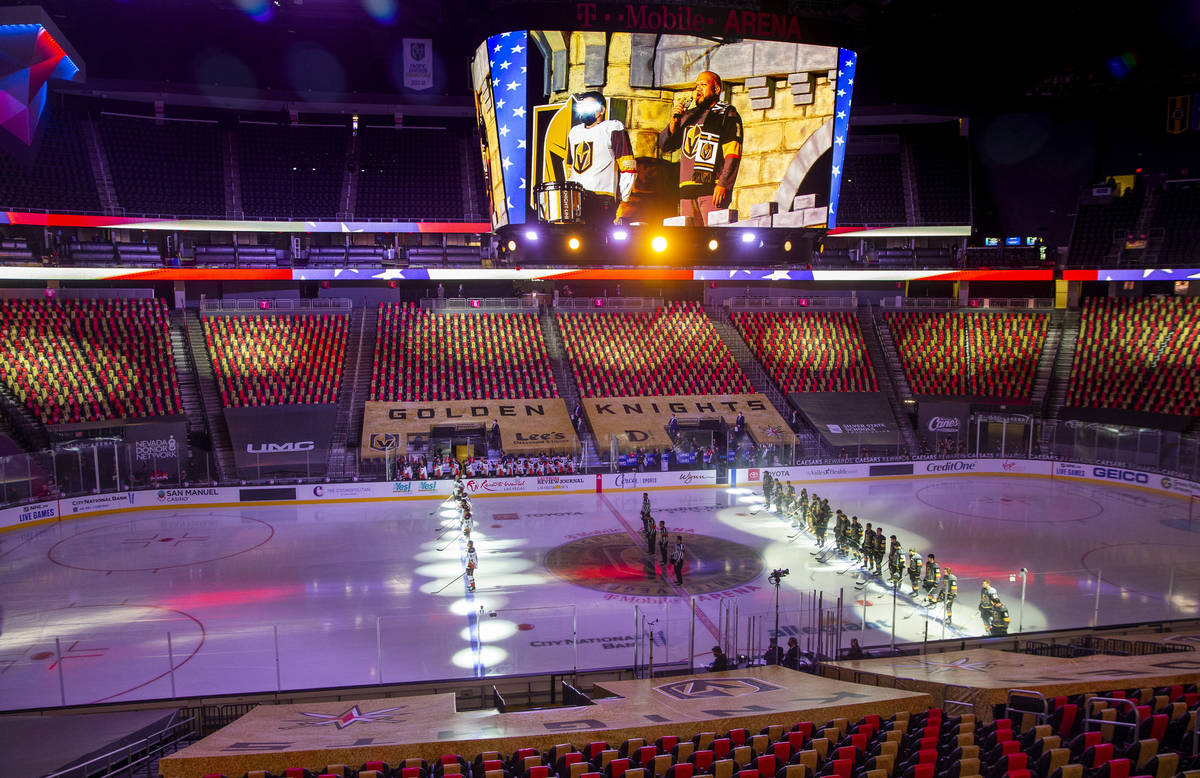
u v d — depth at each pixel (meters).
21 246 43.09
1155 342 45.53
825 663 17.66
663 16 19.78
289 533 31.33
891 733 11.31
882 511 34.59
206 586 25.11
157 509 35.09
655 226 20.75
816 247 21.91
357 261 47.88
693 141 20.55
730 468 39.81
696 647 20.39
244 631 21.50
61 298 43.69
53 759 11.88
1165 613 22.48
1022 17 45.25
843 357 49.47
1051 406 45.47
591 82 19.83
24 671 18.98
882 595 24.55
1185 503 36.25
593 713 13.71
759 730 11.88
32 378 37.66
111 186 45.72
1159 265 46.06
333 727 13.43
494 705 17.19
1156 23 43.94
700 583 25.48
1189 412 41.00
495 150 20.30
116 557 28.14
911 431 45.41
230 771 10.84
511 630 21.53
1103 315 48.38
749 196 20.86
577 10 19.53
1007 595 24.03
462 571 26.64
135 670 19.05
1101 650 19.08
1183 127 48.12
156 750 13.48
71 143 46.22
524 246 20.67
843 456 42.59
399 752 11.45
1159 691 12.16
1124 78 48.28
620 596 24.28
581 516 34.00
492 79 19.88
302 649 20.30
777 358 49.12
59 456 33.78
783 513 34.34
